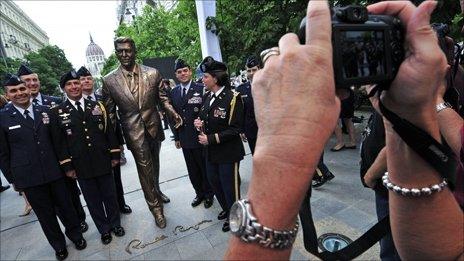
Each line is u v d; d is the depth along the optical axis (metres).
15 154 2.85
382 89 0.47
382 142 1.26
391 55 0.42
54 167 2.96
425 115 0.45
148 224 3.49
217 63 2.82
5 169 2.89
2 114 2.91
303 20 0.41
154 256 2.87
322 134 0.36
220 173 2.94
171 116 3.55
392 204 0.54
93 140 3.06
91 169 3.04
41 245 3.44
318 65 0.36
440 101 0.84
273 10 5.31
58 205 3.08
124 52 3.13
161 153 6.89
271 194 0.36
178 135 3.87
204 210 3.65
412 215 0.51
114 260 2.91
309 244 0.51
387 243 1.42
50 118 2.98
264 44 5.34
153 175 3.37
